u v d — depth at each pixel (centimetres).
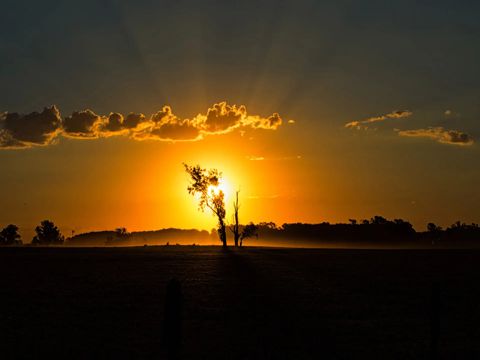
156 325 2588
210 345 2191
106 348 2117
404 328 2589
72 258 7756
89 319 2733
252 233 15725
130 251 10300
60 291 3812
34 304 3203
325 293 3781
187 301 3347
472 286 4297
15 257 8012
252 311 2992
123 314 2888
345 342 2266
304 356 2020
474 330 2583
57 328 2498
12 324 2577
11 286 4112
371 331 2497
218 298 3484
